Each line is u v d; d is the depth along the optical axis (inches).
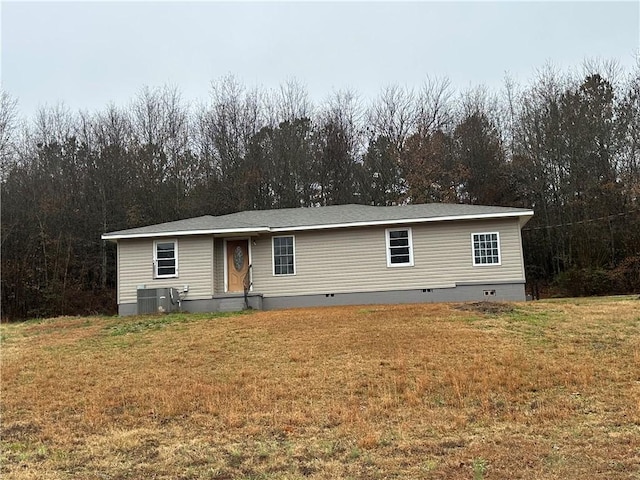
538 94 1270.9
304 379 361.4
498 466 216.1
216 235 740.7
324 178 1343.5
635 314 511.2
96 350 488.7
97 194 1215.6
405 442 250.1
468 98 1411.2
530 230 1191.6
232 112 1371.8
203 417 302.0
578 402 295.4
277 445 254.8
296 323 546.6
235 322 578.9
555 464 215.0
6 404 345.1
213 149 1339.8
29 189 1157.1
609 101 1167.6
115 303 1087.6
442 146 1328.7
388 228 735.7
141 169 1254.3
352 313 590.9
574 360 371.2
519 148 1267.2
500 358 379.9
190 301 721.6
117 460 245.0
